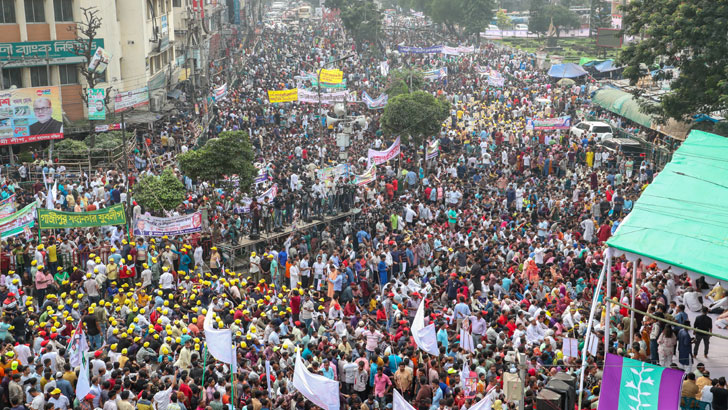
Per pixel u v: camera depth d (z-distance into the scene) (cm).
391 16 19212
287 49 10638
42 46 4603
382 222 3397
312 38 12431
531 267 2784
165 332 2123
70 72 4831
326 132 5625
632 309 1705
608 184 4138
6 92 4244
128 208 3291
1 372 1852
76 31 4862
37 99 4331
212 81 7119
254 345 2061
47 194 3378
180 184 3391
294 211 3500
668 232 1773
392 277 2972
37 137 4359
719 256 1650
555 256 2919
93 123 4419
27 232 2948
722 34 3797
